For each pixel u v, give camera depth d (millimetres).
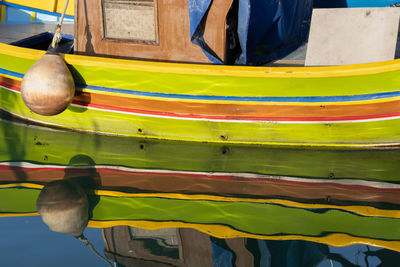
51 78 4973
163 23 5223
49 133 5828
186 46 5258
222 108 5207
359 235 3795
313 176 4828
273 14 5609
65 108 5246
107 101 5453
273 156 5270
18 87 5754
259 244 3680
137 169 4969
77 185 4590
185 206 4246
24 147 5426
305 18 6547
